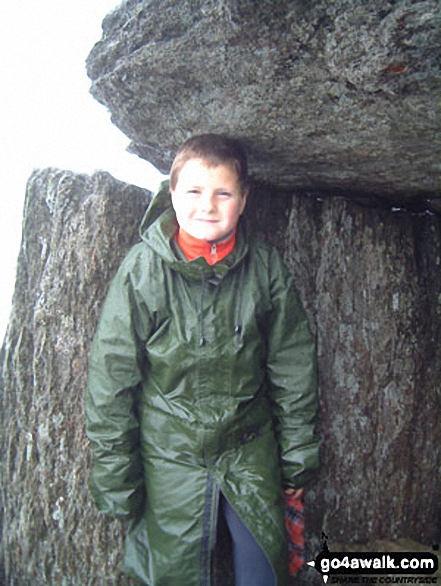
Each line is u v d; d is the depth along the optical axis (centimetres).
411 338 231
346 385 225
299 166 204
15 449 212
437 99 147
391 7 129
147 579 184
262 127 178
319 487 225
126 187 211
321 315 225
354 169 201
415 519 233
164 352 178
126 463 180
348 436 226
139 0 168
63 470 204
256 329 181
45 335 204
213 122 182
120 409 180
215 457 178
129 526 197
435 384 234
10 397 213
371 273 228
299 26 141
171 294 177
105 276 205
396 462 229
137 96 185
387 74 142
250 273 183
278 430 196
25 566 209
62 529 205
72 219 205
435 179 202
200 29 153
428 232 239
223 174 169
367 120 164
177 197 174
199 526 171
